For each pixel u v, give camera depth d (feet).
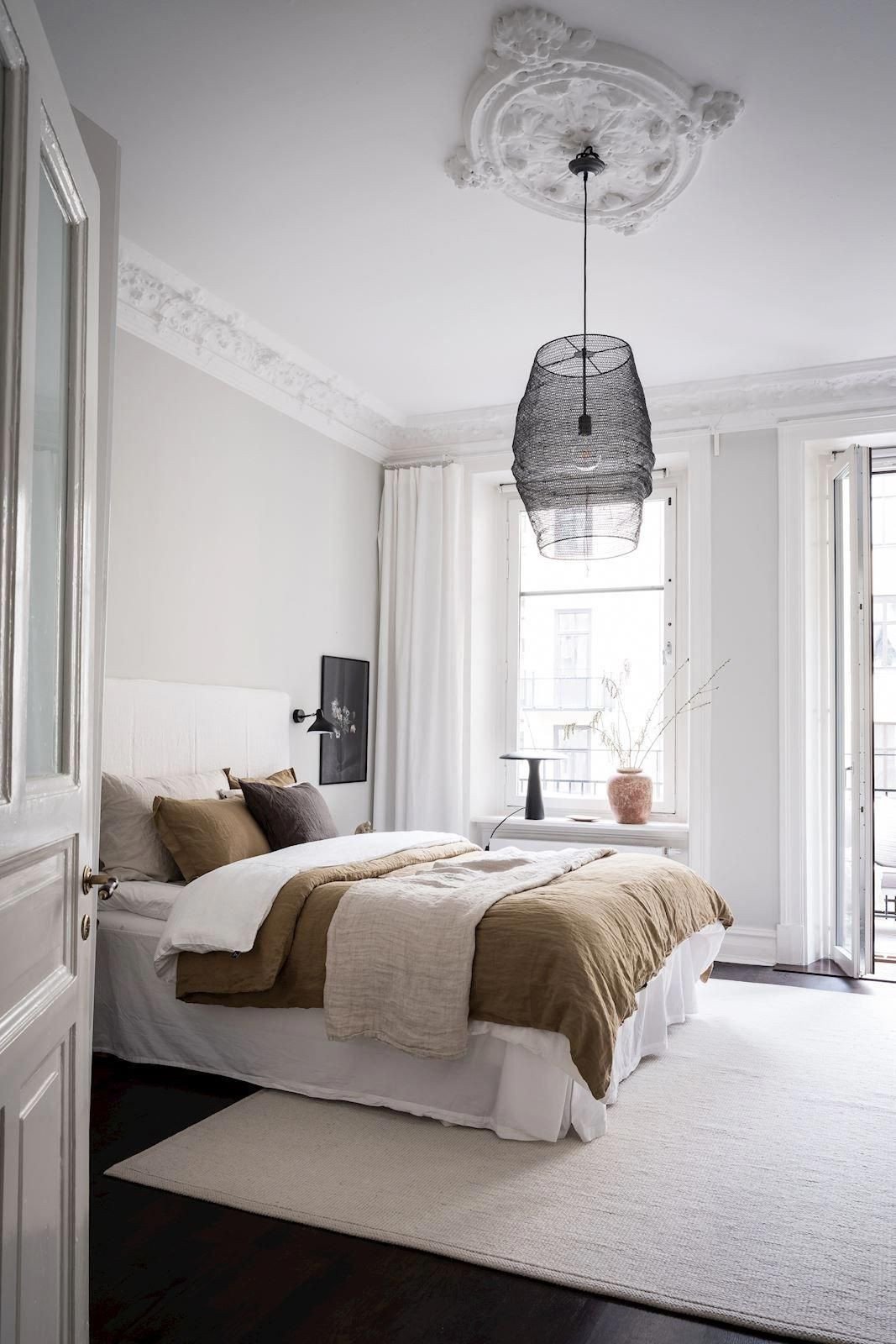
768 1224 7.83
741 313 14.53
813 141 10.14
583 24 8.55
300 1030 10.55
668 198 11.18
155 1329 6.38
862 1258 7.34
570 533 11.21
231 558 15.29
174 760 13.52
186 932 10.64
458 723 18.85
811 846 16.97
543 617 20.10
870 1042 12.52
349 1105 10.28
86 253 5.28
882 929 20.75
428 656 18.95
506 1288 6.97
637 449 10.71
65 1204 4.95
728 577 17.52
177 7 8.26
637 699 19.25
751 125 9.87
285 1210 7.96
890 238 12.21
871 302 14.14
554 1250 7.40
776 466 17.35
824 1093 10.71
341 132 10.06
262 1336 6.33
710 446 17.81
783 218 11.73
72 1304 5.04
